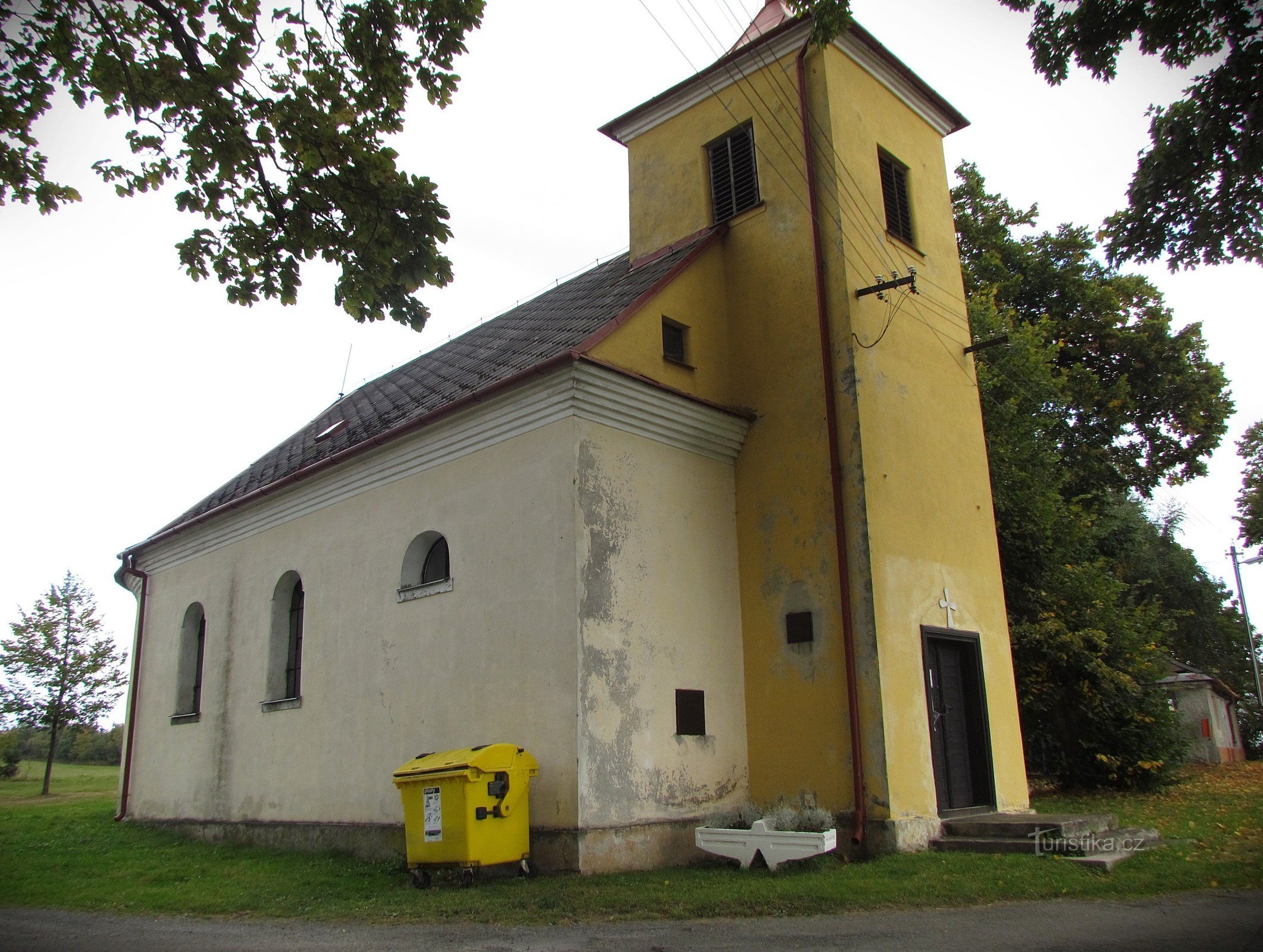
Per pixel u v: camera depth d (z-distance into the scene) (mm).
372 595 12406
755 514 12047
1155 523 43219
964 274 22531
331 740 12500
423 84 8555
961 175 24391
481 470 11266
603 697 9867
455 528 11414
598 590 10125
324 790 12430
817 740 10875
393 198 8453
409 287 8609
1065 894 7906
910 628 11273
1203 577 41906
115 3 7922
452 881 9188
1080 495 23656
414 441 12070
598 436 10586
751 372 12578
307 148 8242
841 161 12531
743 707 11562
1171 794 16531
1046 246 24125
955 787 11539
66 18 7832
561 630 9930
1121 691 17203
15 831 14703
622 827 9688
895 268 13000
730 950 6195
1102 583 18203
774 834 9414
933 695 11562
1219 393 23859
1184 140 9586
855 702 10562
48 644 26297
